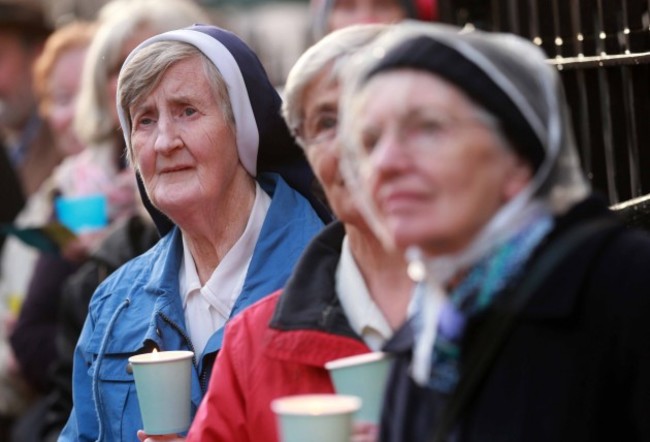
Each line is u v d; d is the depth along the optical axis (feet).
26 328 50.83
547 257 19.54
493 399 19.76
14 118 64.08
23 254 55.21
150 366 28.45
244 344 27.50
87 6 90.74
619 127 32.86
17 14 63.77
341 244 27.35
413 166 19.36
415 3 49.75
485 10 39.01
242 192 32.50
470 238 19.58
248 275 31.63
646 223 30.96
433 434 20.15
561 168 19.86
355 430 23.36
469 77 19.34
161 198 31.91
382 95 19.62
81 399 33.60
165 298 32.40
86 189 48.39
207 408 27.63
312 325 26.40
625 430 19.63
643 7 32.83
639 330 19.25
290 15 102.68
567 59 33.35
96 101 48.08
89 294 44.32
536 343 19.60
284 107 27.09
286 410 22.02
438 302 20.53
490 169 19.43
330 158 25.71
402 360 21.79
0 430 54.19
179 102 31.81
